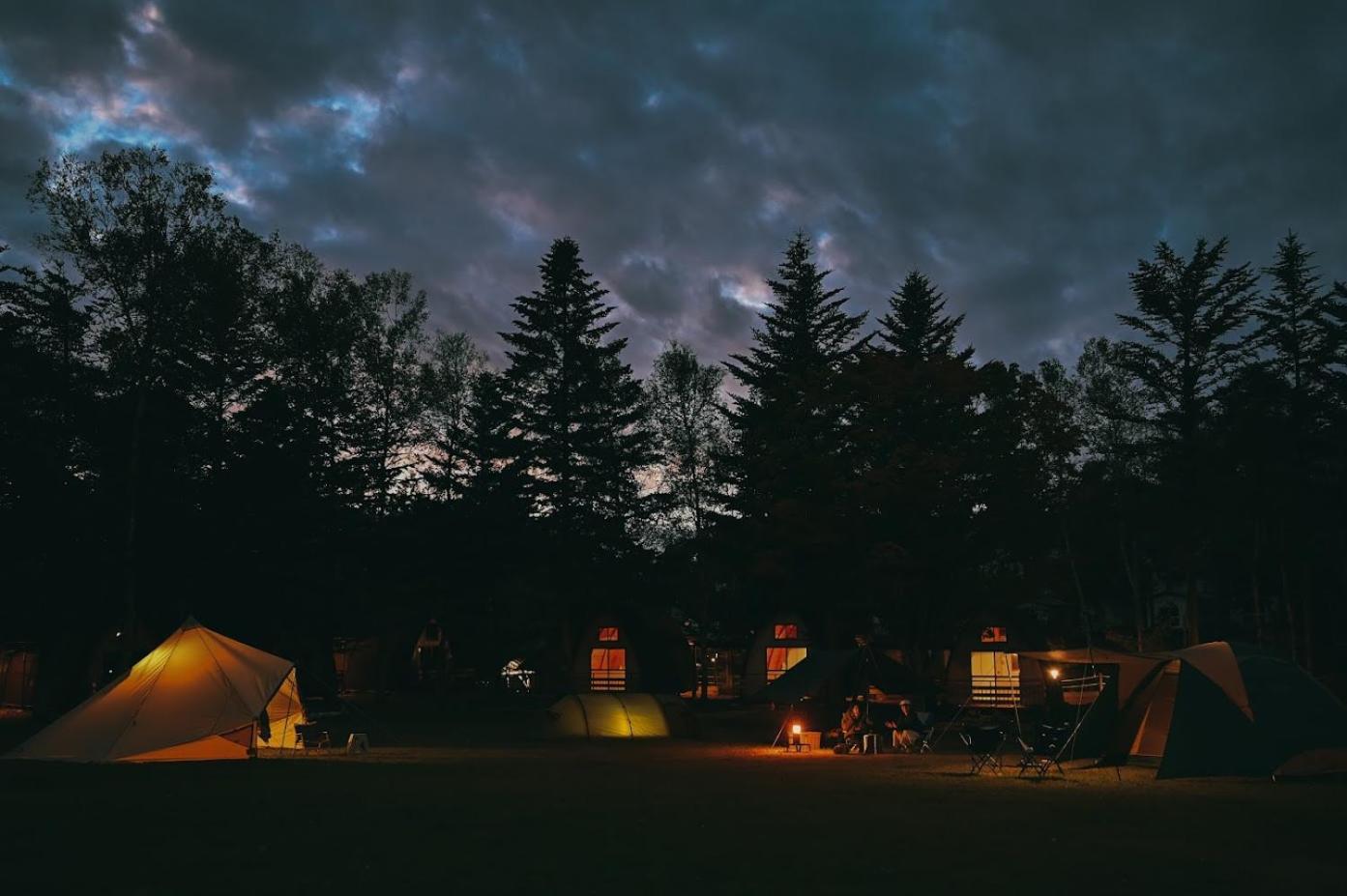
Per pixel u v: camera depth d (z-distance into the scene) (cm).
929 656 4109
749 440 4712
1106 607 5859
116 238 3556
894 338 5800
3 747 2519
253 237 3859
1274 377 4541
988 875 969
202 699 2155
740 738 3150
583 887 905
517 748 2652
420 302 5147
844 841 1156
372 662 5397
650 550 5269
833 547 4088
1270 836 1212
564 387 5228
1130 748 2138
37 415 3738
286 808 1395
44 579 3516
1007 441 3894
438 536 4659
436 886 904
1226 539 4462
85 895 863
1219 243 4759
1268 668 1958
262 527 3900
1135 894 891
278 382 4369
